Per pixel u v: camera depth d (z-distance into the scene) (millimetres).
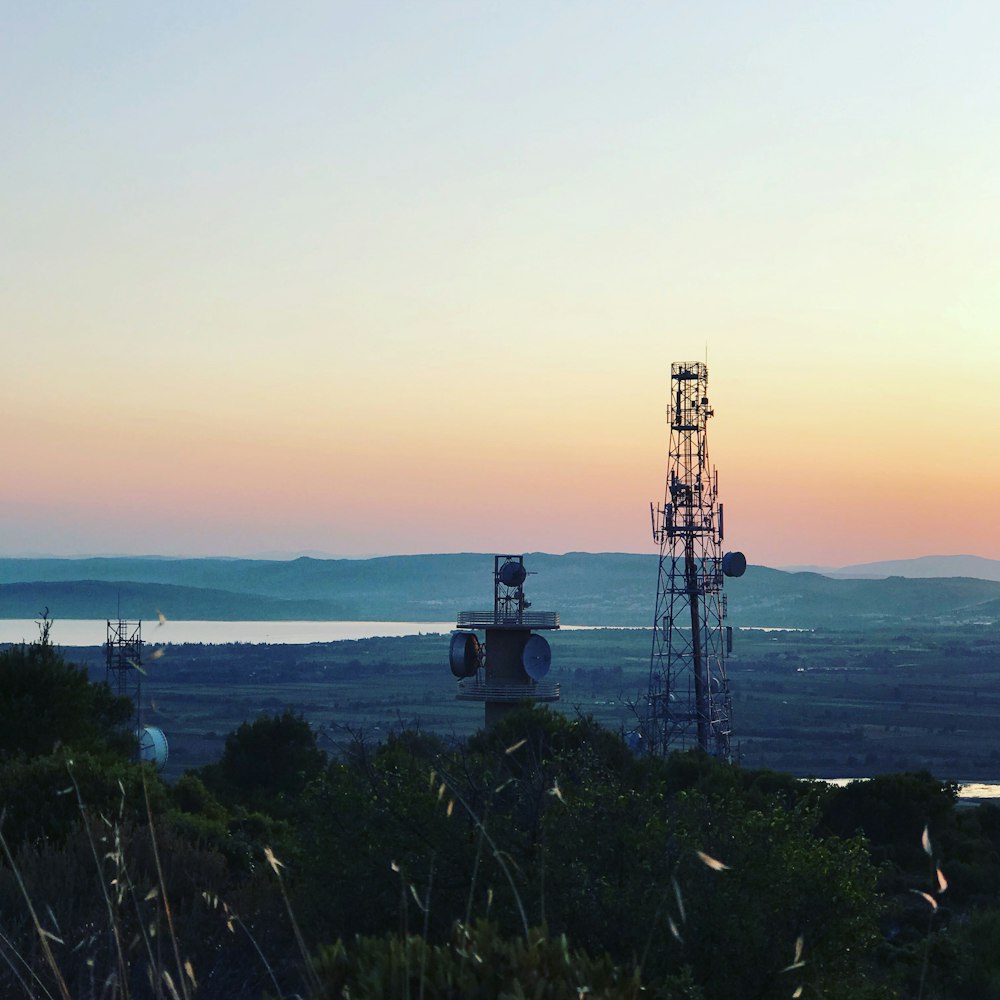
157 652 6652
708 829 13539
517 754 16641
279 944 12852
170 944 9352
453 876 13023
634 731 59688
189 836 20547
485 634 78938
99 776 21562
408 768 14633
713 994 11672
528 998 6938
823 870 12609
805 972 12008
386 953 7699
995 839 51250
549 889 12391
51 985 8438
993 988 16859
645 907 11883
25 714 32938
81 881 13188
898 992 13641
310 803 14742
